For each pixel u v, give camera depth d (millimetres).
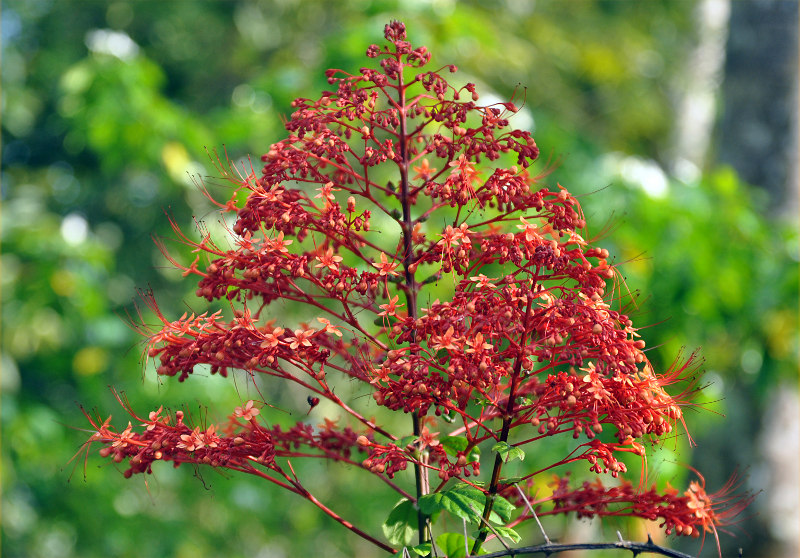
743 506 3221
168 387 9727
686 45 14023
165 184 9867
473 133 2895
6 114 12828
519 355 2707
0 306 9734
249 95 9062
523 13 12102
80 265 9844
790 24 8391
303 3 12773
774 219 8383
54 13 13430
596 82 13539
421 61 2988
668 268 7566
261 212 2811
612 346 2604
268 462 2918
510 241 2773
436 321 2689
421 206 7195
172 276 11977
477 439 2896
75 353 10375
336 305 8305
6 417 9492
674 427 3092
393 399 2711
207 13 13258
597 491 3080
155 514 10992
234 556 12180
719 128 9016
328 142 2900
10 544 10266
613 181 7598
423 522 3021
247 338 2805
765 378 7617
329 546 13297
